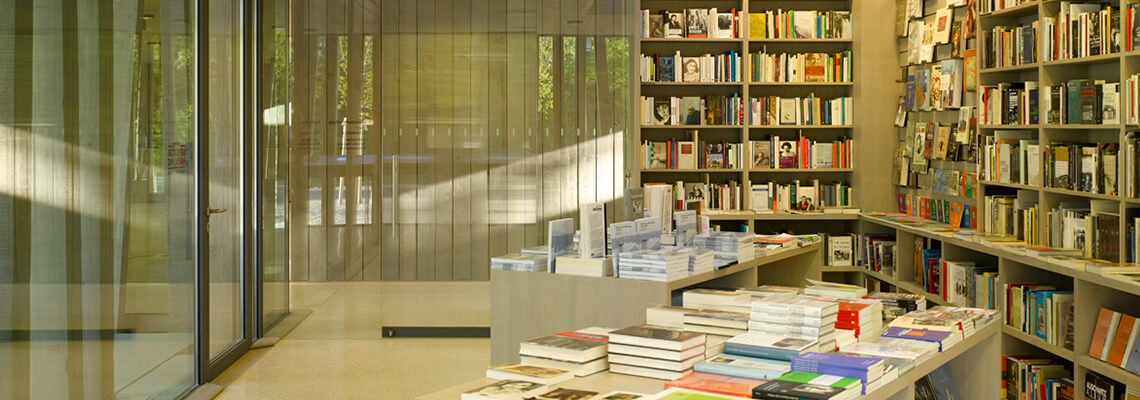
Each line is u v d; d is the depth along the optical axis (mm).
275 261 6734
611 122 6797
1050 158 4926
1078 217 4680
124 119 4059
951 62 6340
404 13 6660
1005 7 5402
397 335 6750
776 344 2875
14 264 3170
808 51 7668
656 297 3877
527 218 6777
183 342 4934
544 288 4215
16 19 3146
